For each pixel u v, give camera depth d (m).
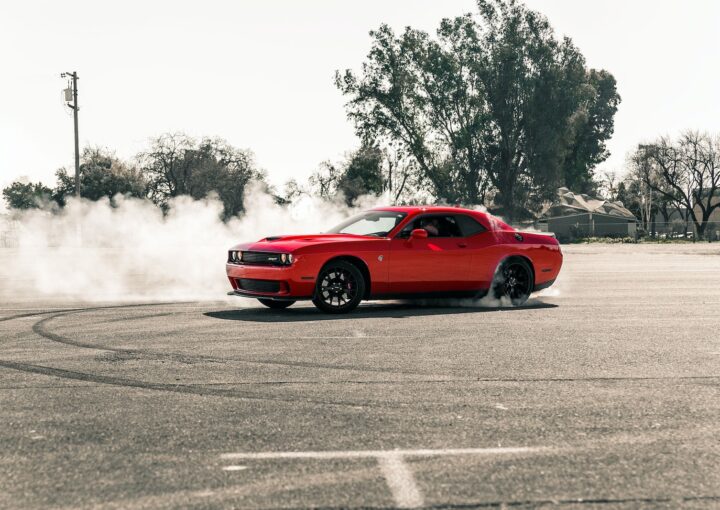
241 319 11.27
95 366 7.59
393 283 12.14
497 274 12.97
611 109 106.50
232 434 5.19
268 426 5.39
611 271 24.31
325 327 10.41
